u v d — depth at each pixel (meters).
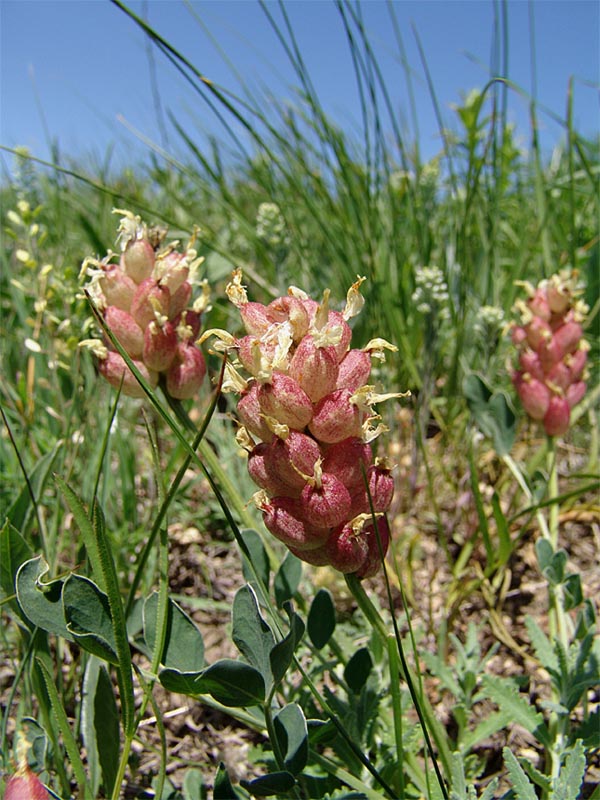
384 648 0.19
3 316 0.37
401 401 0.34
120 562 0.23
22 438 0.26
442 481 0.31
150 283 0.17
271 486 0.13
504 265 0.41
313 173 0.40
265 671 0.13
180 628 0.14
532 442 0.32
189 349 0.18
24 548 0.15
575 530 0.28
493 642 0.24
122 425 0.30
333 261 0.36
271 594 0.21
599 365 0.35
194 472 0.29
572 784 0.13
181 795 0.16
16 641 0.21
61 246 0.38
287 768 0.14
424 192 0.41
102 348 0.18
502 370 0.35
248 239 0.38
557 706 0.17
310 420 0.13
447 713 0.21
